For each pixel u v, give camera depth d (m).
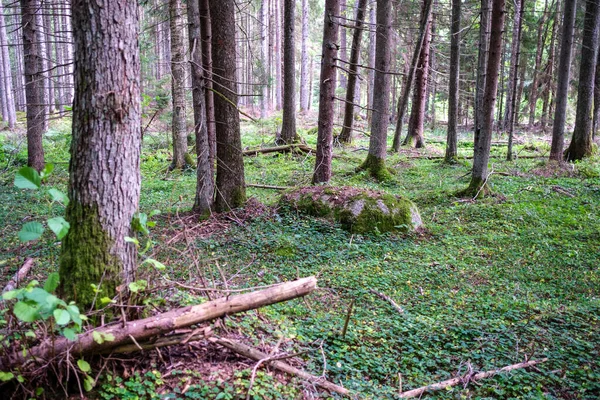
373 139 15.77
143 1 16.36
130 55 4.20
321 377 4.76
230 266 8.30
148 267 4.63
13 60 41.28
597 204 12.32
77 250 4.08
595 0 16.86
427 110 41.47
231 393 4.05
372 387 4.88
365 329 6.15
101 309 3.86
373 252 9.37
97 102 4.05
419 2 25.03
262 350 4.76
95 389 3.83
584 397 4.95
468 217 11.71
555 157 17.38
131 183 4.30
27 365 3.56
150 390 3.91
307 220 10.59
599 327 6.45
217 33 10.35
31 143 15.64
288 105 20.38
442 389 5.04
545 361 5.60
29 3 14.43
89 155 4.09
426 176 16.69
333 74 12.56
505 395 4.98
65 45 31.77
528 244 9.88
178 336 4.16
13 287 5.64
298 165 17.88
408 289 7.74
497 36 12.20
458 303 7.22
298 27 42.78
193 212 11.09
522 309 7.04
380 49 15.04
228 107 10.75
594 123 23.73
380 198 10.74
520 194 13.48
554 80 31.72
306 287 4.57
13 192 13.34
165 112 19.86
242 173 11.30
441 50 33.66
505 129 32.12
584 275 8.42
